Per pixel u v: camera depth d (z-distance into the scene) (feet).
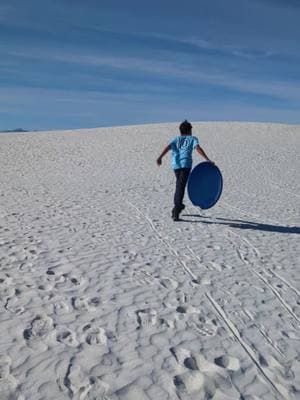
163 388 12.39
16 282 18.99
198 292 18.92
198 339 15.02
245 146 91.35
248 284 20.16
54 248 24.00
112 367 13.19
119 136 109.60
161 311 16.92
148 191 46.06
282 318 16.96
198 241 26.96
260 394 12.38
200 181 30.91
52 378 12.53
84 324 15.62
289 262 23.57
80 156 80.33
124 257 23.07
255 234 29.30
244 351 14.47
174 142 30.86
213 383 12.72
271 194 46.39
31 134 121.80
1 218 30.83
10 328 15.10
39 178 55.83
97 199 40.16
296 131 116.57
